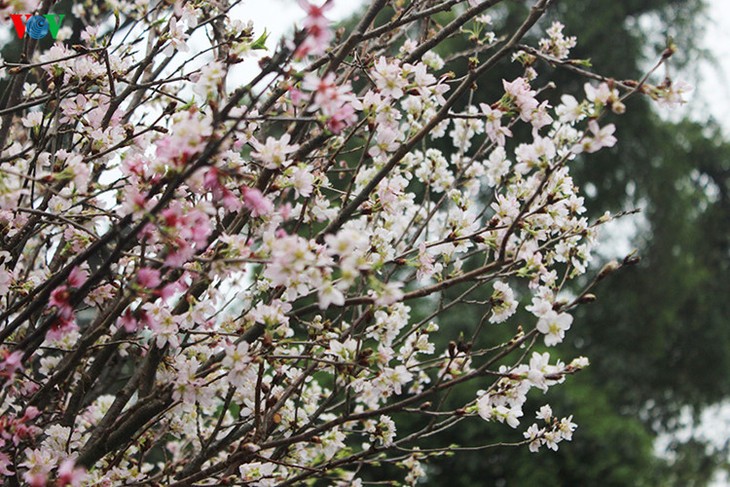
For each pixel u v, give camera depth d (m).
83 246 2.81
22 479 3.04
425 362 3.12
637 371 14.80
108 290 2.81
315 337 2.80
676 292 15.55
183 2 3.08
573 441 10.25
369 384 3.10
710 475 17.06
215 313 2.79
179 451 3.83
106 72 2.97
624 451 10.38
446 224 3.32
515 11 13.97
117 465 3.08
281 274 2.18
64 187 2.84
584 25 14.26
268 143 2.45
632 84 2.29
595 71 14.52
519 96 2.48
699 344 16.34
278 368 2.67
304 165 2.49
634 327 14.92
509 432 10.16
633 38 14.63
